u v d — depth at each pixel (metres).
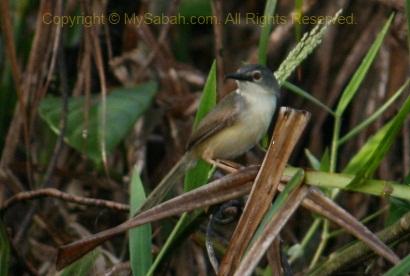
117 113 10.21
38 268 11.59
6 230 8.07
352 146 12.88
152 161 13.02
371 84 12.46
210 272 12.32
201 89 12.87
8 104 11.56
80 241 5.86
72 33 12.02
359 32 12.94
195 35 14.88
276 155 5.86
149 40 12.39
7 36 8.90
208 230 6.83
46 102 10.44
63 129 9.54
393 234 6.95
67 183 12.11
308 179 5.98
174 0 11.15
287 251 9.27
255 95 9.21
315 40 7.06
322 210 5.92
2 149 11.72
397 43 11.82
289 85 8.38
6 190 11.80
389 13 12.37
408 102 6.04
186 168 8.70
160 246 10.71
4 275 7.96
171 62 12.64
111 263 9.45
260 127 9.27
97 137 9.95
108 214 12.08
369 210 12.62
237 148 9.28
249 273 5.63
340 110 8.41
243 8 14.47
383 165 12.25
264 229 5.71
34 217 11.48
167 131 12.66
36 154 11.97
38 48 9.90
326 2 12.83
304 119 5.84
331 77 13.21
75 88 11.52
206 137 8.91
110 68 12.40
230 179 5.98
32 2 12.13
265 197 5.90
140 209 6.79
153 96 10.71
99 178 11.43
